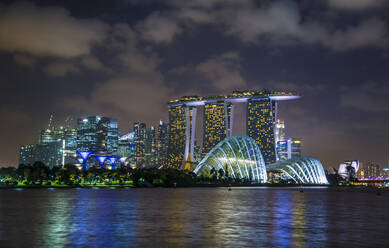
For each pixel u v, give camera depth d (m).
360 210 64.62
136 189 184.75
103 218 47.81
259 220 46.03
